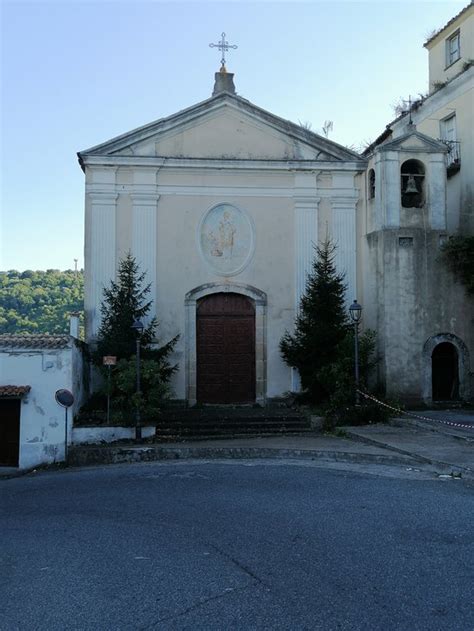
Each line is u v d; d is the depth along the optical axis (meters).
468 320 20.91
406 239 20.73
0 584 7.04
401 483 11.48
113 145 20.86
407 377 20.36
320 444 16.02
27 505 11.44
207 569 7.20
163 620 5.87
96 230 20.81
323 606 6.04
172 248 21.08
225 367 21.31
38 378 17.66
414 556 7.38
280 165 21.42
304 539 8.18
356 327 18.78
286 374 21.23
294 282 21.45
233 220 21.41
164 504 10.55
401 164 21.03
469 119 23.62
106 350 19.20
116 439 17.64
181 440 17.64
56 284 69.38
